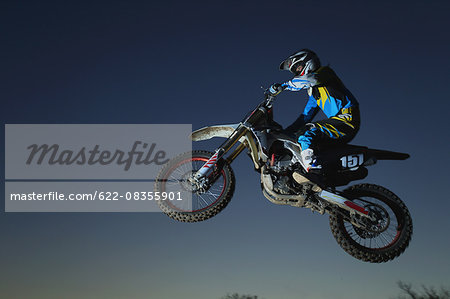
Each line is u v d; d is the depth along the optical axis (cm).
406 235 512
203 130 509
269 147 490
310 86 493
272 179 494
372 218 493
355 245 503
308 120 543
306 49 503
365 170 515
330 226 508
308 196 492
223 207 496
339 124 495
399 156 515
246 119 497
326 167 498
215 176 502
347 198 507
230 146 493
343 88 503
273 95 494
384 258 504
